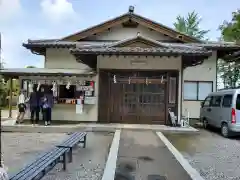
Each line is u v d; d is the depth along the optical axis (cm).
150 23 1318
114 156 600
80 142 715
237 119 872
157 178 455
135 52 963
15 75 1099
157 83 1127
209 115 1090
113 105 1141
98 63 1136
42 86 1133
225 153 670
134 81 1134
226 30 2005
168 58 1116
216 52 1384
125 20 1314
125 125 1063
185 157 623
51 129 988
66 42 1345
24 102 1103
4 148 681
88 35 1351
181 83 1109
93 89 1137
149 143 761
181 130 986
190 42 1357
